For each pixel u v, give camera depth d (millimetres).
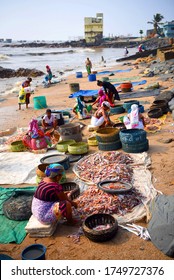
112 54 79875
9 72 36094
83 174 7012
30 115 14445
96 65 45594
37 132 9117
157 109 11391
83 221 5332
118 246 4754
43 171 6887
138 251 4605
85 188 6504
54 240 5066
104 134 8414
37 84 27500
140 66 33906
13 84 28625
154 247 4656
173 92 12961
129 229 5094
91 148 9000
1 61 62438
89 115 12648
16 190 6648
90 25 135250
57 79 29406
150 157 7828
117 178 6414
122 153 7633
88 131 10586
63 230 5324
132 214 5441
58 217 5164
